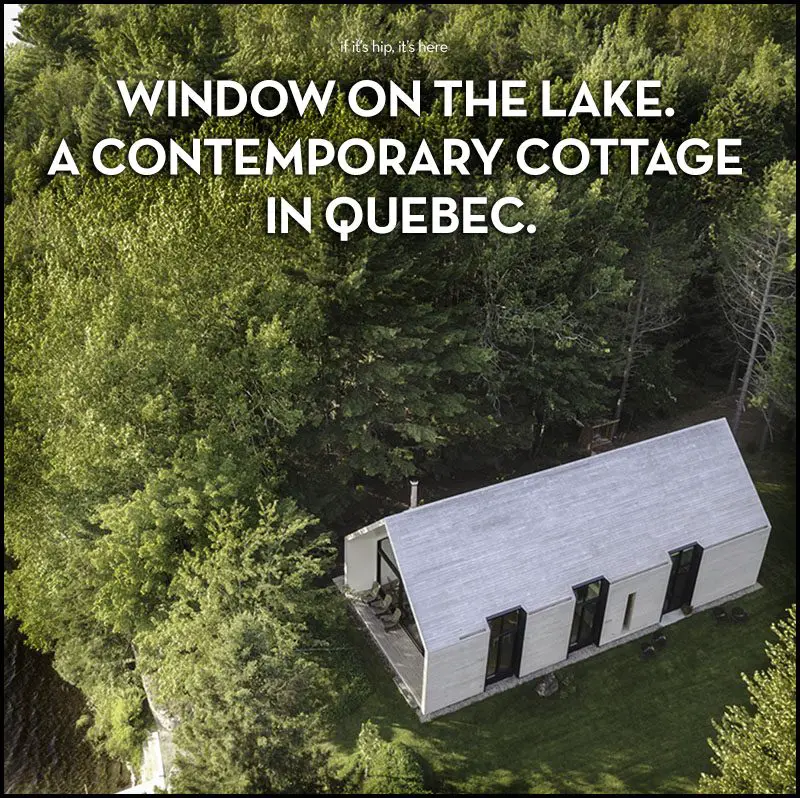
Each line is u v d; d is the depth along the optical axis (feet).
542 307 110.11
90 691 88.17
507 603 77.41
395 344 95.86
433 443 106.32
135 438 81.35
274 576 73.82
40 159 162.71
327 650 84.43
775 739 56.85
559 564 81.20
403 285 99.04
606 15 208.44
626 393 136.67
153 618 75.61
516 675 81.66
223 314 89.71
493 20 205.05
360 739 69.41
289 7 191.93
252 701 61.77
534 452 129.70
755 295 122.42
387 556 91.04
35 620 89.30
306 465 107.04
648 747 73.92
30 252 128.16
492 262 103.76
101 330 84.99
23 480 96.22
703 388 152.35
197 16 171.01
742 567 93.15
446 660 74.28
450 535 77.97
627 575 82.64
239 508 76.38
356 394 98.07
